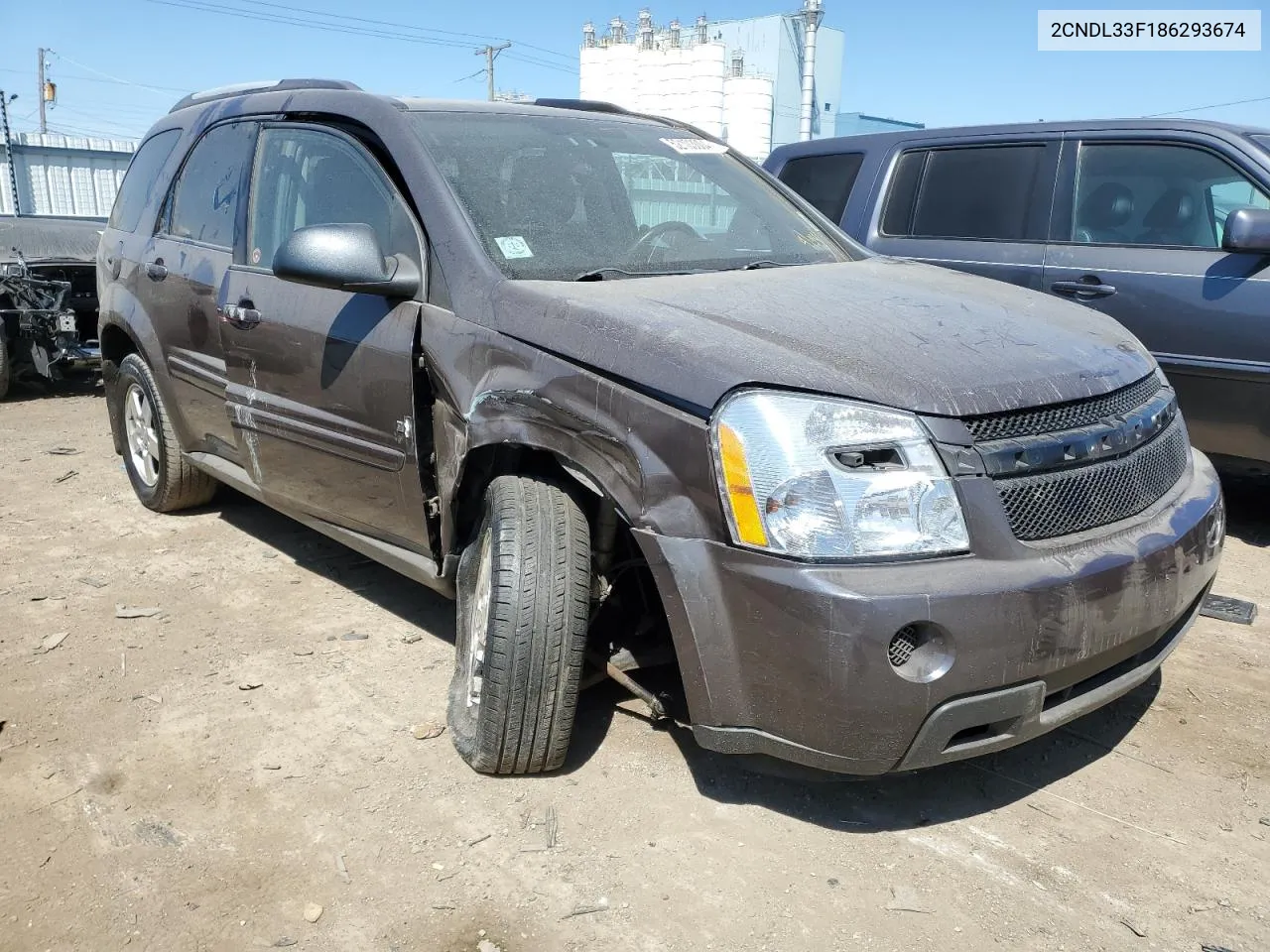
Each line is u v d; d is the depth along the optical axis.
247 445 4.04
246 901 2.43
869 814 2.74
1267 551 4.80
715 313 2.73
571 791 2.84
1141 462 2.66
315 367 3.53
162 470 5.01
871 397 2.33
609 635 3.01
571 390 2.66
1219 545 2.88
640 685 3.09
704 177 3.95
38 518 5.26
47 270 8.52
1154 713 3.25
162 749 3.07
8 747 3.09
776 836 2.65
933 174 5.96
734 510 2.33
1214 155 4.98
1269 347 4.61
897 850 2.59
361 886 2.48
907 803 2.79
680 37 25.06
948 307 2.93
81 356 8.53
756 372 2.39
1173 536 2.60
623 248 3.38
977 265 5.62
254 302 3.85
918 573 2.24
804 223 4.02
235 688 3.43
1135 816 2.72
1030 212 5.50
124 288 5.00
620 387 2.56
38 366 8.52
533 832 2.66
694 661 2.41
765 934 2.30
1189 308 4.84
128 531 5.04
